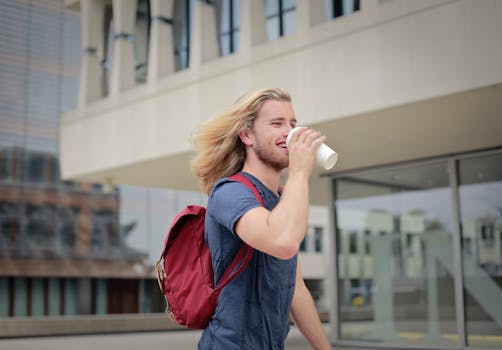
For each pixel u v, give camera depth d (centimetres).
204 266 208
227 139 220
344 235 1295
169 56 1323
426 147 1098
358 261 1263
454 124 948
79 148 1450
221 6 1352
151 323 2044
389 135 1016
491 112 884
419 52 841
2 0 3725
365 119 929
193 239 211
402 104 855
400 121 938
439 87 818
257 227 189
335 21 949
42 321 1811
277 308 212
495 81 766
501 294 1059
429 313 1145
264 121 215
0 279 3869
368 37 902
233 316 204
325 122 952
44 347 1408
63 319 1856
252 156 219
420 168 1191
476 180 1113
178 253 211
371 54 897
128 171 1395
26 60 3806
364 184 1272
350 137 1031
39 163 3947
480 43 781
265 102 216
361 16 914
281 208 190
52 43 3891
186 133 1197
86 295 4119
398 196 1215
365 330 1233
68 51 3947
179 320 213
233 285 206
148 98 1286
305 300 247
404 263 1191
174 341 1598
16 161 3866
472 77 787
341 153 1147
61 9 3919
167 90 1246
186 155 1223
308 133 202
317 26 973
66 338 1733
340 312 1277
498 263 1070
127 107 1335
